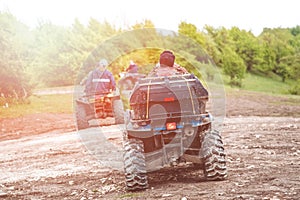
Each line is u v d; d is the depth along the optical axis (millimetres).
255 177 6758
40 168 10406
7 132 19281
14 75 25812
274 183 6238
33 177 9320
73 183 8242
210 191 6051
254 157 8820
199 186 6461
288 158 8508
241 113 19938
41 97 27875
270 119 17078
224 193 5836
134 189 6648
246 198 5496
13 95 25875
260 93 31125
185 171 7961
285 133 12336
